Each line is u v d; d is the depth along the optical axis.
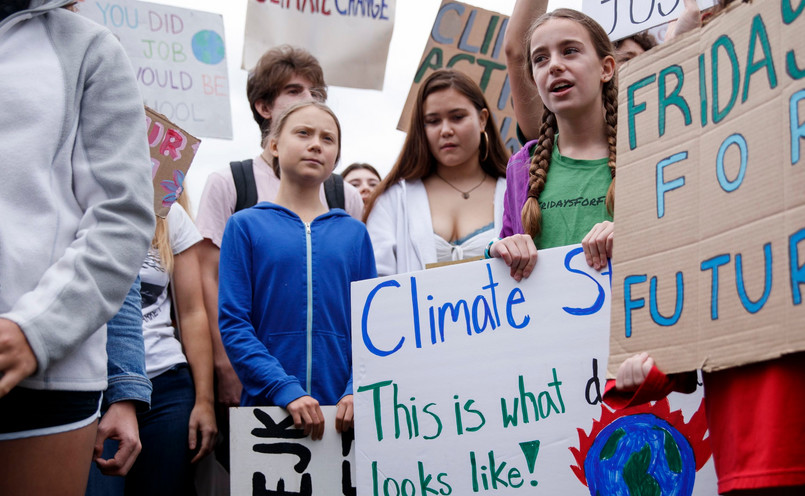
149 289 3.74
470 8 5.00
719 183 1.84
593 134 3.18
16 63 1.96
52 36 2.04
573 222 3.05
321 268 3.45
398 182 4.11
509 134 5.04
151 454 3.57
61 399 1.90
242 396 3.33
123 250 1.93
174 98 5.12
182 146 3.17
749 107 1.79
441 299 2.83
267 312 3.39
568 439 2.60
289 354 3.34
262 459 3.06
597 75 3.15
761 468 1.70
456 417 2.74
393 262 3.93
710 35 1.93
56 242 1.92
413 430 2.78
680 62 2.01
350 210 4.44
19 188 1.88
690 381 2.07
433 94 4.07
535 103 4.00
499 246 2.76
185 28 5.20
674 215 1.96
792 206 1.66
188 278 3.97
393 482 2.77
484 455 2.68
